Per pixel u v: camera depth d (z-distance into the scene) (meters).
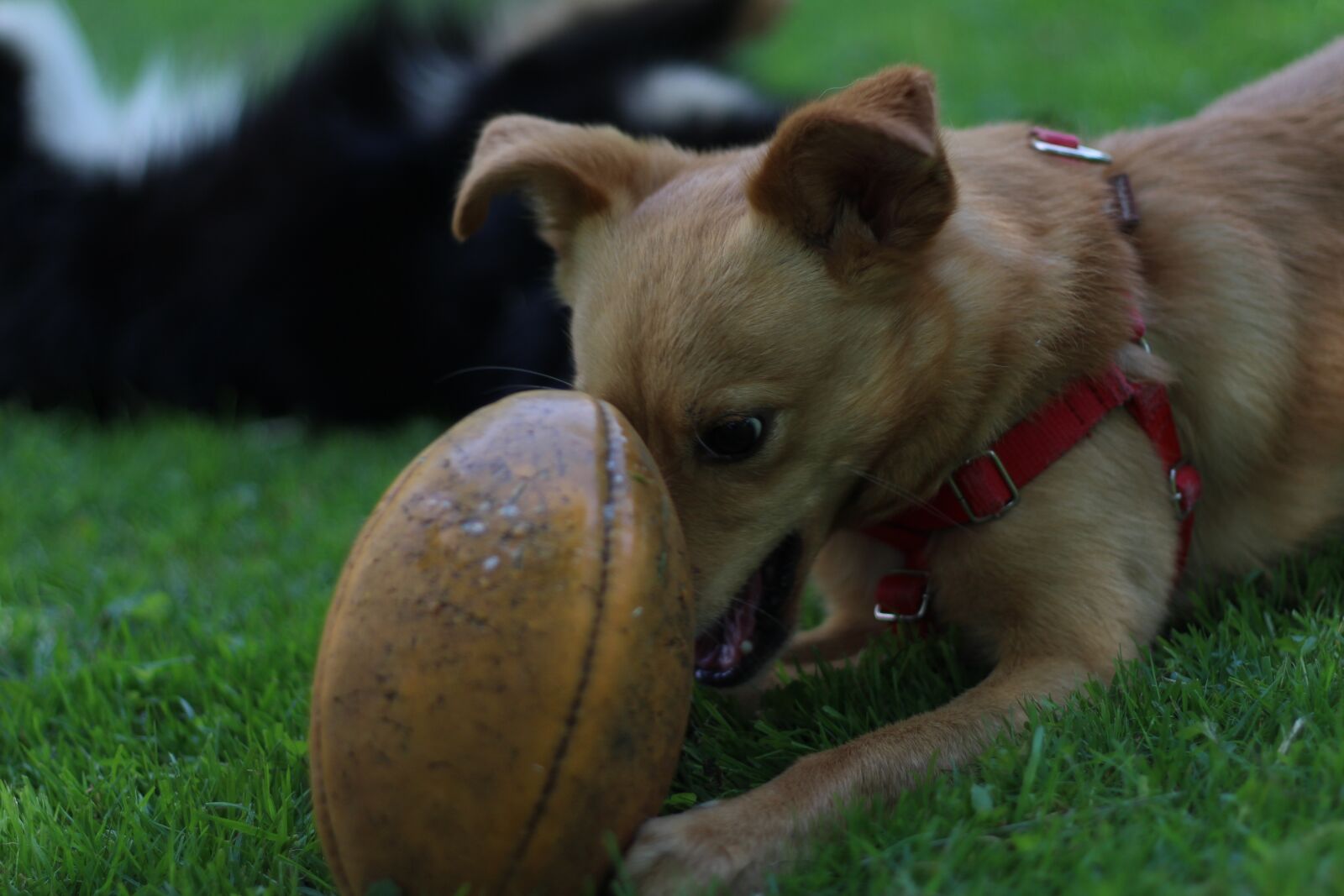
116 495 7.13
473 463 2.89
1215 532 4.33
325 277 8.45
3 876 3.40
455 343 8.20
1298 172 4.39
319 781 2.88
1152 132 4.57
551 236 4.40
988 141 4.30
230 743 4.15
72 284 8.98
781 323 3.59
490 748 2.70
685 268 3.64
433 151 8.36
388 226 8.34
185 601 5.64
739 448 3.60
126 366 8.90
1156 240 4.17
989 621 4.03
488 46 8.96
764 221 3.65
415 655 2.74
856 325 3.68
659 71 8.58
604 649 2.74
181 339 8.80
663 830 2.98
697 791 3.59
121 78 14.24
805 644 4.52
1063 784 3.16
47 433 8.45
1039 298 3.85
